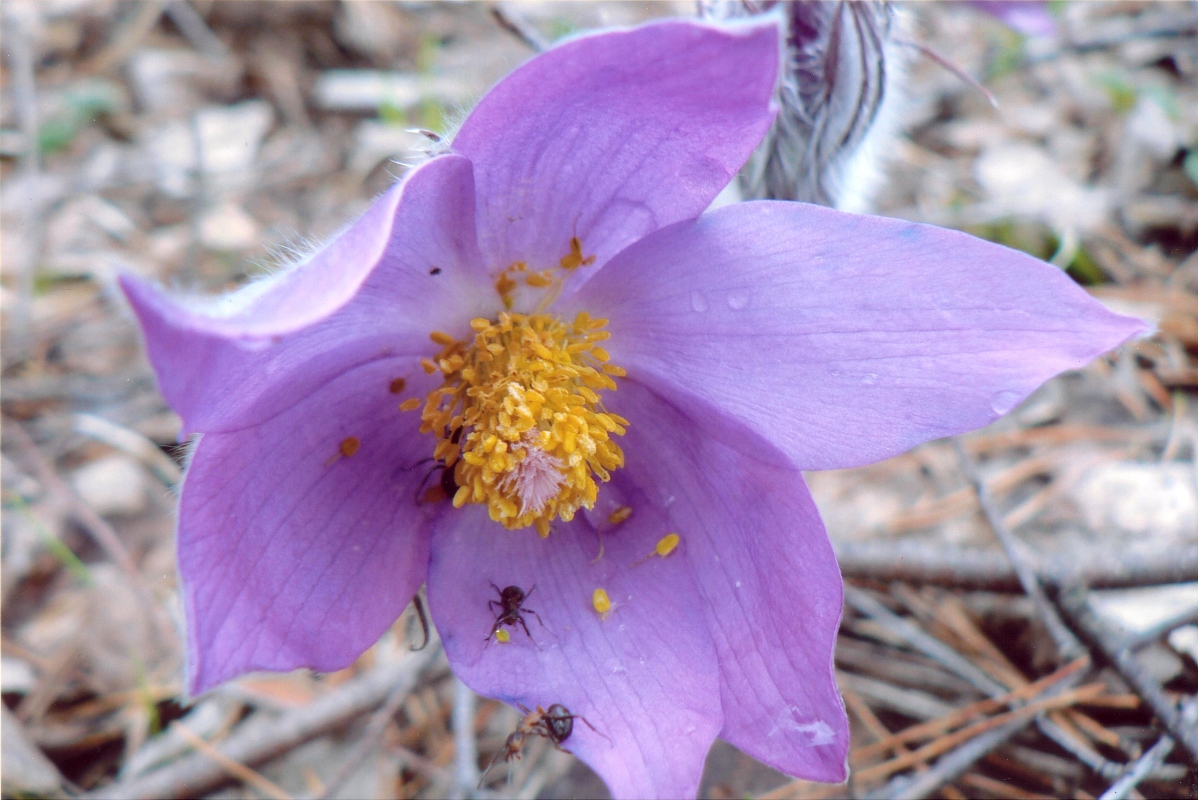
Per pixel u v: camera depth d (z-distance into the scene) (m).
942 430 0.15
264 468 0.15
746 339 0.15
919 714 0.19
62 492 0.21
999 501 0.21
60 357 0.23
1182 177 0.24
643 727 0.16
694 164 0.15
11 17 0.27
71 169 0.25
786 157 0.18
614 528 0.16
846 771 0.15
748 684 0.16
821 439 0.15
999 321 0.15
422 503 0.16
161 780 0.18
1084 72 0.26
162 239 0.24
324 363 0.15
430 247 0.15
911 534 0.20
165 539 0.21
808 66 0.17
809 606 0.15
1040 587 0.18
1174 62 0.26
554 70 0.14
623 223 0.15
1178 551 0.18
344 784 0.18
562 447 0.16
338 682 0.19
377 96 0.27
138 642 0.20
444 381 0.16
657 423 0.16
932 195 0.24
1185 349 0.22
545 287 0.16
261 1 0.28
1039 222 0.23
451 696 0.19
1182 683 0.19
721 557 0.16
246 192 0.25
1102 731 0.18
